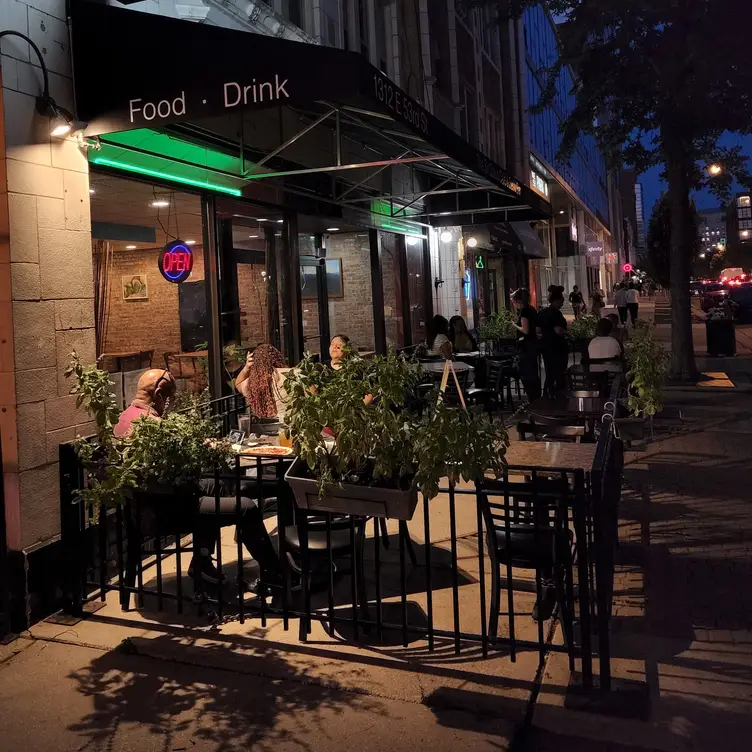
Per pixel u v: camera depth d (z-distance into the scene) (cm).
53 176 473
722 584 471
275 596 472
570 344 1412
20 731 338
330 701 355
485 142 2183
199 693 368
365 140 902
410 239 1456
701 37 1096
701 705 340
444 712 344
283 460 442
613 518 488
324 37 1064
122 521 511
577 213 5412
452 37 1825
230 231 811
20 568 441
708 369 1491
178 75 481
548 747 316
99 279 913
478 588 485
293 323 943
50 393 464
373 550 560
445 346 877
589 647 350
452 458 362
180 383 873
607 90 1287
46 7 475
